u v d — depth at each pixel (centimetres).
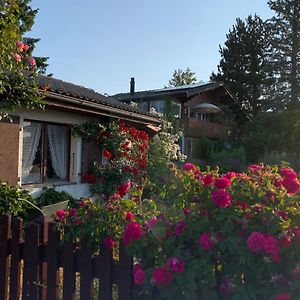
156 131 1307
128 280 233
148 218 252
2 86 536
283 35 3459
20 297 273
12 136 682
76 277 269
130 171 947
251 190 221
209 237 209
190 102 2681
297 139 2556
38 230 266
